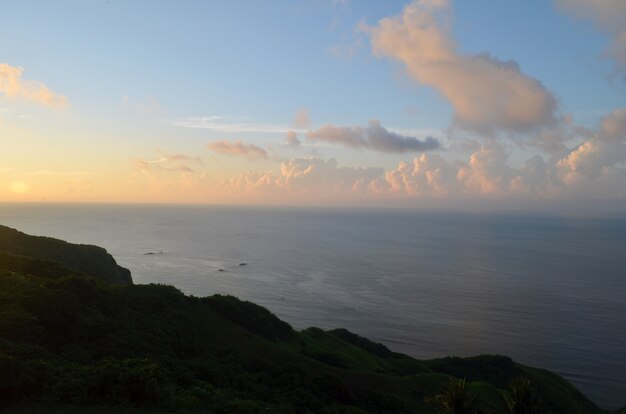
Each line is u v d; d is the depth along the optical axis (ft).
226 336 159.12
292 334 201.36
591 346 318.04
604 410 207.10
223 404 76.74
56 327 111.75
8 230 239.50
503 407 161.07
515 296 470.80
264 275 562.25
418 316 390.83
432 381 175.22
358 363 190.39
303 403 111.14
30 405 62.18
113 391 66.13
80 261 248.93
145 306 154.61
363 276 576.61
